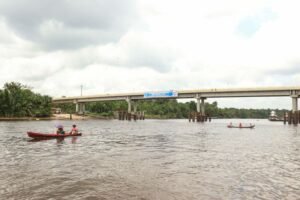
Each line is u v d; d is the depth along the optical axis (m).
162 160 20.03
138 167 17.36
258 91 91.88
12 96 113.06
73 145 29.47
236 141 34.88
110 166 17.59
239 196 11.70
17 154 22.58
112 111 175.38
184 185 13.24
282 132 53.19
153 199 11.20
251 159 20.78
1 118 104.25
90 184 13.25
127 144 30.95
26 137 37.59
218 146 29.19
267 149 26.91
